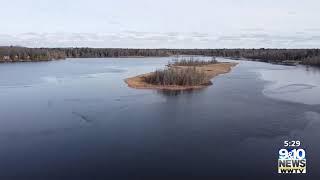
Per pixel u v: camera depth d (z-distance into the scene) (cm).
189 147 3353
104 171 2831
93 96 6153
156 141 3531
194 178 2700
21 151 3278
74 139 3616
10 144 3472
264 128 3972
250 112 4775
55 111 4903
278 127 4012
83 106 5244
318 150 3266
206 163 2978
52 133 3825
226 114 4659
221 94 6369
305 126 4053
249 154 3169
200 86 7400
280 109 4969
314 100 5712
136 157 3117
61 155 3172
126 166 2922
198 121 4300
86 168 2884
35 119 4441
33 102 5566
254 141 3519
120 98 5959
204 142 3494
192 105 5303
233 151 3244
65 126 4103
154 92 6656
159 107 5159
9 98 5934
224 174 2767
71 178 2706
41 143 3497
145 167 2900
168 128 3994
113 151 3259
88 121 4334
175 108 5081
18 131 3909
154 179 2686
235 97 6003
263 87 7288
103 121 4325
